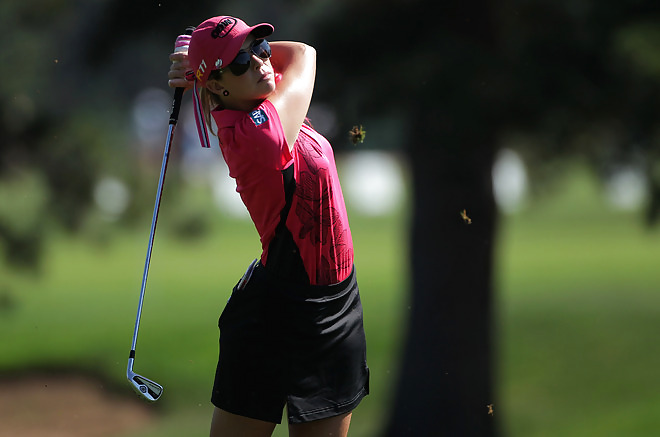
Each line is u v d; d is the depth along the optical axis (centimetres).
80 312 7300
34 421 4881
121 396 5350
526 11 3228
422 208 3962
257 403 1201
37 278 4691
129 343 6369
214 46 1144
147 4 3806
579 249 10088
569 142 3509
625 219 11894
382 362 5812
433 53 3114
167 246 10494
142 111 7581
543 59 3138
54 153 4644
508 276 8681
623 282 8150
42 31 4497
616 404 5362
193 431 4700
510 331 6638
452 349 3988
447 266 3950
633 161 3616
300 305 1183
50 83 4572
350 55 3291
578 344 6353
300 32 3694
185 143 7794
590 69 3198
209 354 6162
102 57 4231
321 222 1174
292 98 1173
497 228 3975
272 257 1183
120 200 4956
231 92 1159
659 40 3219
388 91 3192
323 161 1174
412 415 4047
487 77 3064
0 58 4353
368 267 8988
